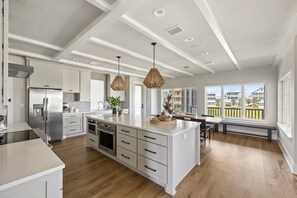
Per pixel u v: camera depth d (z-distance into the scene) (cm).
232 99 563
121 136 270
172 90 755
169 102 279
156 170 211
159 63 449
